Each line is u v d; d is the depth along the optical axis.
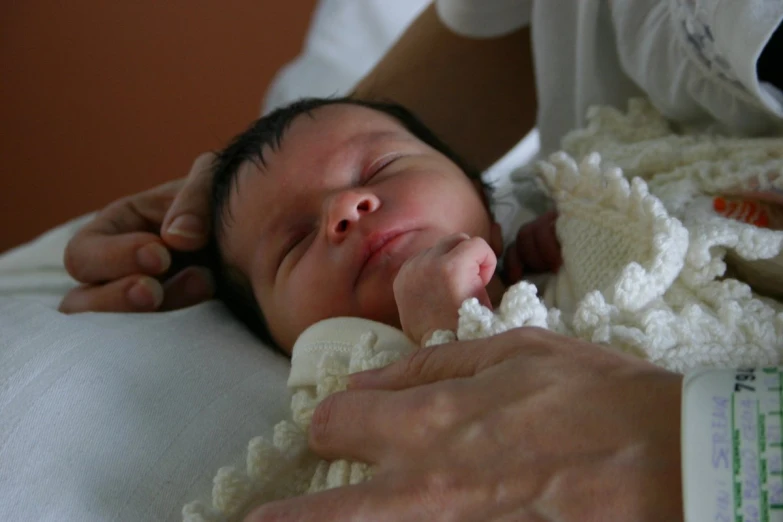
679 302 0.54
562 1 0.84
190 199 0.82
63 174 1.77
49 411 0.55
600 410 0.40
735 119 0.66
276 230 0.75
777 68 0.60
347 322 0.58
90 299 0.78
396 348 0.54
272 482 0.50
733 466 0.35
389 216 0.68
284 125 0.80
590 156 0.67
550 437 0.40
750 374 0.38
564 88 0.88
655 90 0.73
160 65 1.79
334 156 0.75
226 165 0.82
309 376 0.56
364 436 0.46
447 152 0.87
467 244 0.52
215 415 0.56
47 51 1.76
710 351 0.49
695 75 0.67
